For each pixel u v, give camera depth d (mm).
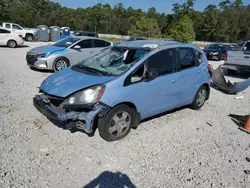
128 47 4547
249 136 4363
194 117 5109
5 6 58938
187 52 4949
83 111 3498
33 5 69438
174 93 4645
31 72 8680
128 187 2809
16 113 4645
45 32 27172
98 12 70312
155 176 3027
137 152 3543
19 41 17906
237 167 3336
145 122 4641
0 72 8227
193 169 3221
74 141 3727
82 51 9312
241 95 7391
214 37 75188
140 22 51156
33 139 3709
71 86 3604
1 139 3631
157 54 4258
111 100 3561
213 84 8531
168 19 76312
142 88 3957
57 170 3020
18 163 3094
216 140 4109
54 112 3488
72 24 67812
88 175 2971
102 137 3777
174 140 4000
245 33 75688
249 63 9086
